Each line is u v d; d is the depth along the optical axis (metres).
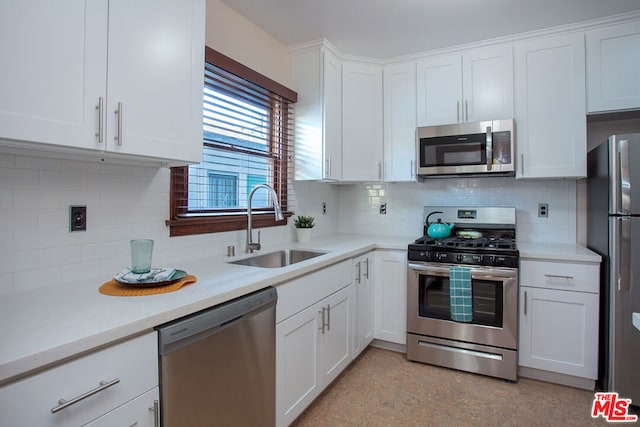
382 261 2.74
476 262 2.34
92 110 1.12
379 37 2.52
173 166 1.67
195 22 1.49
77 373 0.86
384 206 3.33
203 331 1.18
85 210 1.39
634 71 2.23
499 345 2.31
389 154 2.92
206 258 1.94
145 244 1.37
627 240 1.98
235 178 2.23
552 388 2.22
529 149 2.47
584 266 2.17
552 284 2.25
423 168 2.73
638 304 1.97
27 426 0.77
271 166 2.54
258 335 1.46
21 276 1.22
